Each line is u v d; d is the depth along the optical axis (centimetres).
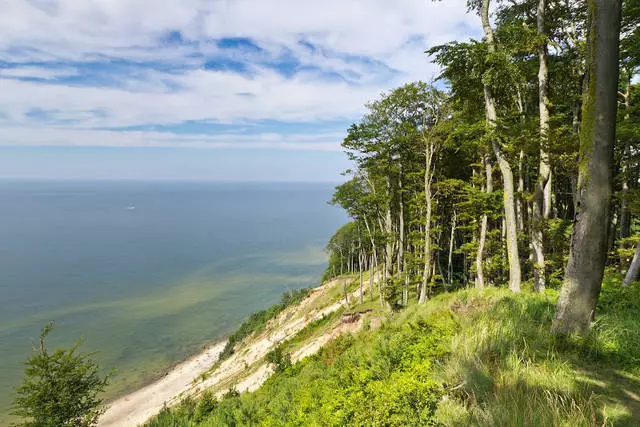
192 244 16875
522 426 339
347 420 517
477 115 1908
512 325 633
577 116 1712
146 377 4512
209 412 1625
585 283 565
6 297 8400
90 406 1767
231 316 7038
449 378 487
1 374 4525
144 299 8238
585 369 473
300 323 4797
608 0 538
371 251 4319
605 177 552
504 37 1562
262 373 3100
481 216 2041
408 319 1166
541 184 1416
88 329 6281
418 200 2697
